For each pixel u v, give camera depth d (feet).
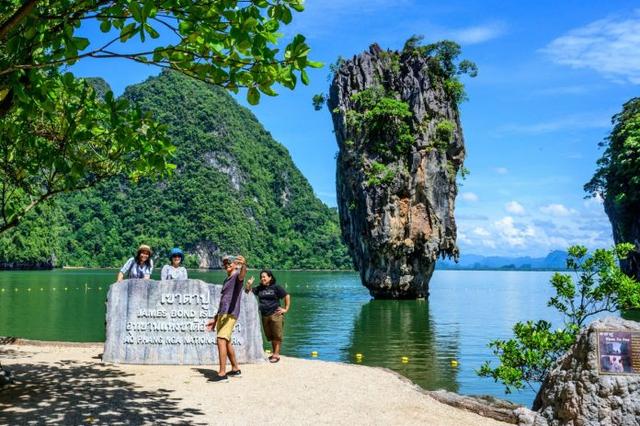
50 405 22.30
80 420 20.36
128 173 28.63
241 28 15.92
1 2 17.48
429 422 22.65
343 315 122.21
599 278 31.76
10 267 422.41
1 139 24.12
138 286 34.27
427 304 163.53
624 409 19.24
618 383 19.65
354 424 21.83
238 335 34.88
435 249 185.57
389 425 21.93
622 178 192.24
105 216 620.08
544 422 21.61
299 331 89.97
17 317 98.48
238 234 615.98
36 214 441.68
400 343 76.02
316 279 371.97
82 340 69.51
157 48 17.15
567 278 32.40
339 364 35.40
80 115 21.38
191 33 16.92
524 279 538.88
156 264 579.07
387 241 180.96
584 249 32.35
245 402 24.39
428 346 73.31
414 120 187.01
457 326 100.07
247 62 17.40
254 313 35.50
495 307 152.25
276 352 36.01
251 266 609.42
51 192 26.81
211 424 20.75
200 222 604.08
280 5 16.30
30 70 18.11
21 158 25.84
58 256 509.76
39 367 30.50
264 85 17.37
